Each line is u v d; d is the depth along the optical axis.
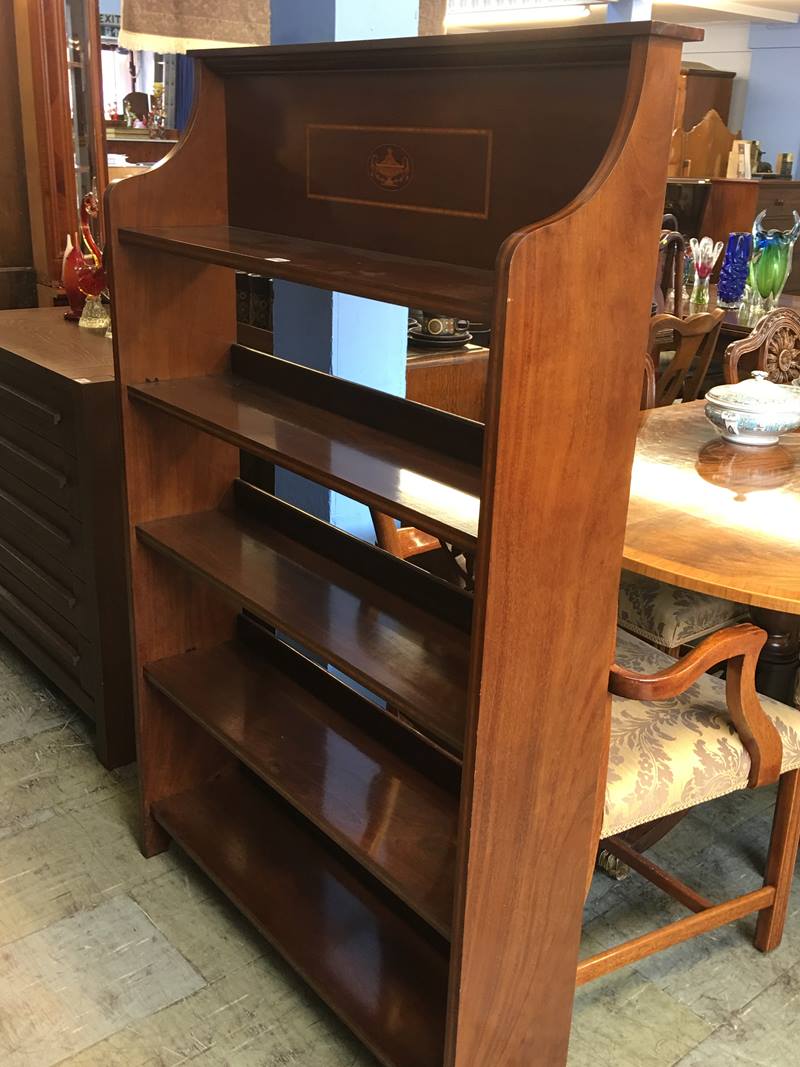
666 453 2.33
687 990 1.92
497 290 1.12
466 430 1.52
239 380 1.99
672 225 4.93
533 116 1.30
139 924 2.05
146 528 2.03
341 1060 1.77
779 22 8.90
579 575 1.34
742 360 4.05
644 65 1.14
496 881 1.43
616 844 2.08
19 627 2.86
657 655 2.06
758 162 7.85
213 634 2.23
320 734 1.96
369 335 2.37
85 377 2.26
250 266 1.49
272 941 1.89
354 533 2.45
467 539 1.25
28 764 2.54
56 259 3.54
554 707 1.40
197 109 1.82
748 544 1.84
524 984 1.56
